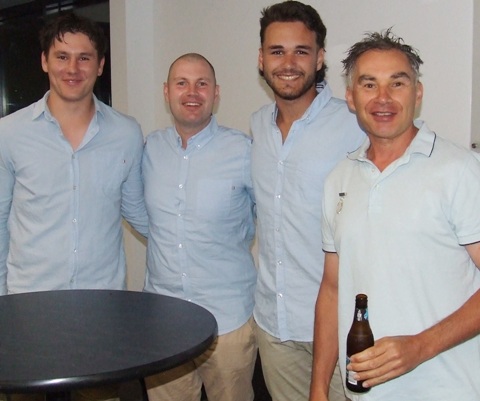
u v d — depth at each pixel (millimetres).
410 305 1534
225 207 2318
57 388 1321
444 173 1514
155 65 4156
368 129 1600
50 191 2312
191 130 2342
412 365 1438
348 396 1685
